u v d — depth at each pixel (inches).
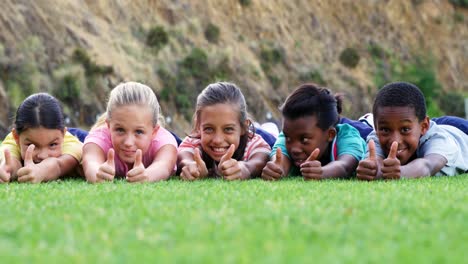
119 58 965.8
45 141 216.7
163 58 1022.4
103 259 73.5
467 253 76.1
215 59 1075.3
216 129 226.5
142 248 79.9
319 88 229.9
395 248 78.5
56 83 868.0
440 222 98.8
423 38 1413.6
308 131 220.8
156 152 227.0
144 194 140.6
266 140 287.1
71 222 100.7
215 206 117.9
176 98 991.0
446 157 225.5
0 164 215.6
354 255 73.9
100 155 222.8
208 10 1155.3
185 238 85.7
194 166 210.8
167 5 1109.7
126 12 1055.6
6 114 802.2
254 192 144.9
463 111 1341.0
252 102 1069.8
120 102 218.1
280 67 1171.3
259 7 1227.2
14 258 75.6
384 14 1397.6
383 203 119.3
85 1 1017.5
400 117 218.2
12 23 888.3
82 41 938.1
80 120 866.1
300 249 77.1
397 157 221.9
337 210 110.7
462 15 1492.4
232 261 70.7
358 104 1215.6
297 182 186.9
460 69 1423.5
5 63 842.2
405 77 1318.9
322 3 1333.7
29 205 123.8
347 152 226.7
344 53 1267.2
